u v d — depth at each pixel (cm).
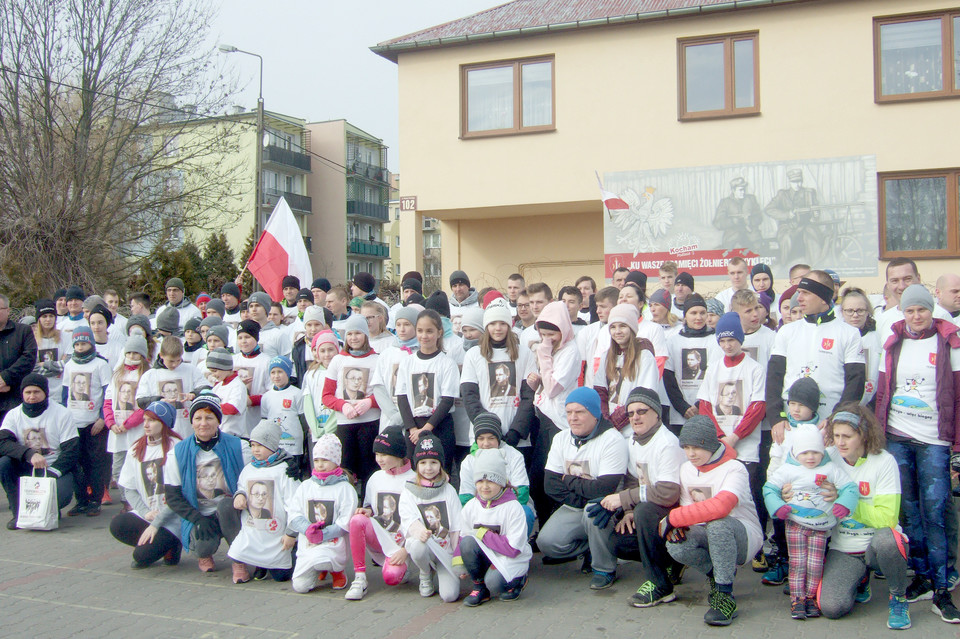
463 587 578
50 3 2008
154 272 2275
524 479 585
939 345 521
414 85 1611
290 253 1149
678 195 1468
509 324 650
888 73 1380
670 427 653
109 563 650
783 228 1414
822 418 561
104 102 2100
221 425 724
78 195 2055
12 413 784
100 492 817
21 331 868
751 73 1441
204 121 2238
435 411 643
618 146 1498
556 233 1670
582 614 520
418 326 661
